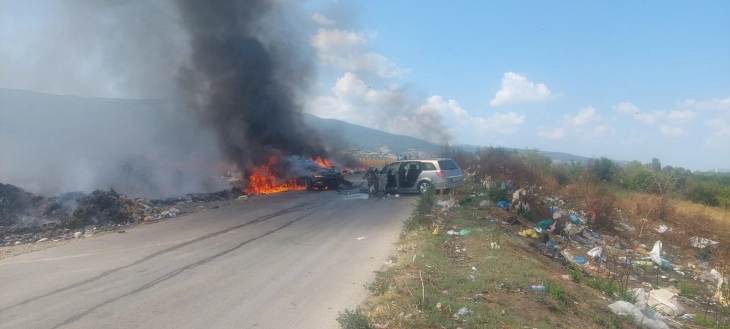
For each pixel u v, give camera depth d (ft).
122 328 16.96
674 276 38.01
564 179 87.71
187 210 51.70
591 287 27.43
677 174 86.89
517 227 43.01
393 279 22.30
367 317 17.29
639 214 62.85
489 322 17.13
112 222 42.22
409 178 62.59
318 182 77.61
